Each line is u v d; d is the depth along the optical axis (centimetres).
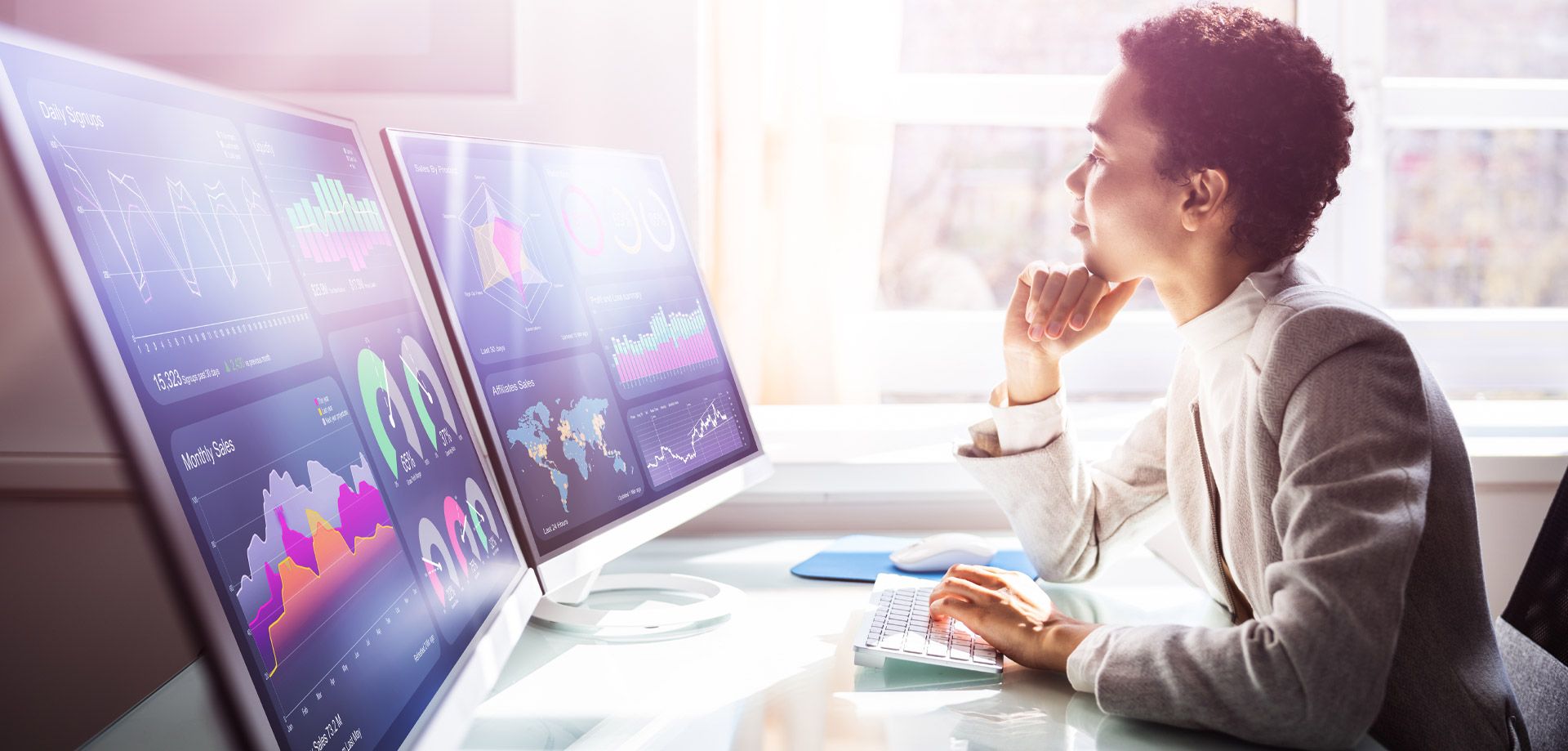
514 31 149
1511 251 188
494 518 85
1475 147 185
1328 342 84
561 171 108
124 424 42
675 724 78
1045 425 119
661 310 118
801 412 163
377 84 150
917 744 75
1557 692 103
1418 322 185
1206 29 94
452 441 82
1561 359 186
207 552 45
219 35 148
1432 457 87
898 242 185
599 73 153
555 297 101
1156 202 96
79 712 130
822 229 160
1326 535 76
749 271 159
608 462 102
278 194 65
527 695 84
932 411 172
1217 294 98
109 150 48
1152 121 94
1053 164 184
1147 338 185
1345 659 72
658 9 153
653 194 124
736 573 125
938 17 180
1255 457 88
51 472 133
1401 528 74
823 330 162
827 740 76
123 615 132
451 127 152
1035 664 90
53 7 146
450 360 91
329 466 60
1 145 40
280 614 50
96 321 42
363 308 73
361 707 55
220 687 44
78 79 47
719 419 123
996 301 187
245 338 55
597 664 92
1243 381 92
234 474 50
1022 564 129
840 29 160
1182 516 111
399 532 67
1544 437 164
